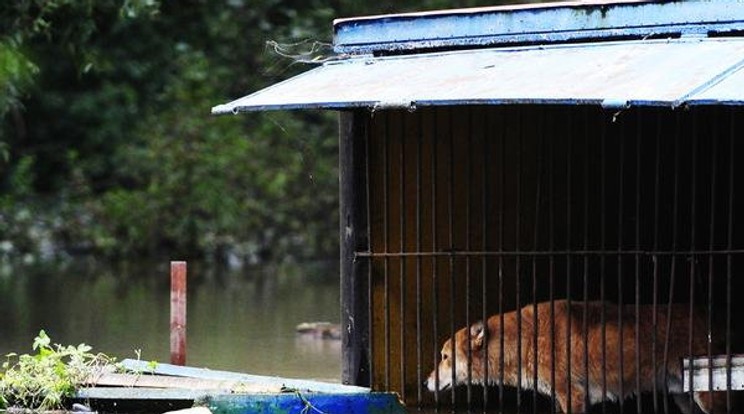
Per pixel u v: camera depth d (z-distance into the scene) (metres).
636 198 14.93
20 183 40.31
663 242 17.16
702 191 17.11
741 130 16.69
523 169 16.75
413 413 15.86
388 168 16.02
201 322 24.55
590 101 12.59
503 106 16.64
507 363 15.68
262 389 14.33
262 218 40.47
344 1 43.69
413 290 16.36
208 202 39.50
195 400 13.58
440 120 16.27
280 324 24.33
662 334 15.05
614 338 15.18
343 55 16.48
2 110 25.84
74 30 25.94
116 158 41.34
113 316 25.25
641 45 14.40
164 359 19.55
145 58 43.19
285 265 38.78
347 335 15.98
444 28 15.72
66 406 14.23
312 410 13.48
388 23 16.11
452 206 15.69
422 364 16.39
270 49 35.25
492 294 16.77
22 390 14.31
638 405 14.95
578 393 15.27
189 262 38.94
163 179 40.09
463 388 16.66
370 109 14.95
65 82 42.28
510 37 15.25
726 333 14.65
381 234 16.00
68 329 23.22
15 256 38.62
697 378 14.53
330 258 40.50
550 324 15.29
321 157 41.50
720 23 13.97
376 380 16.11
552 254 15.23
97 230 39.22
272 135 41.59
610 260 17.14
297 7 44.38
